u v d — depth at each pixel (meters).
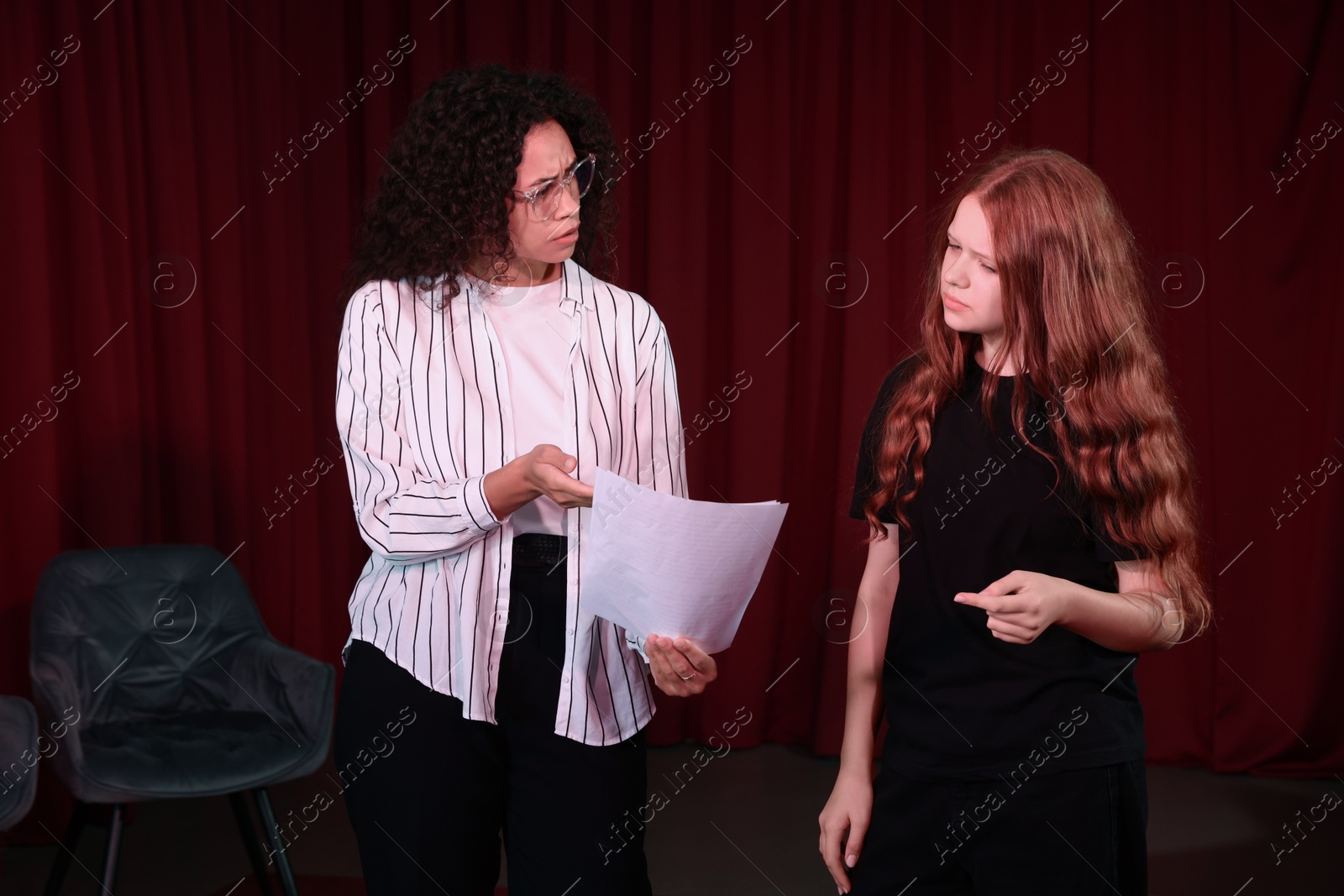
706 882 2.34
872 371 2.96
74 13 2.44
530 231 1.23
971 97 2.89
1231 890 2.31
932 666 1.15
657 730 3.13
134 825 2.59
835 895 2.29
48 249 2.42
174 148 2.66
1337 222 2.77
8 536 2.43
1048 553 1.11
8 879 2.32
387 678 1.23
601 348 1.30
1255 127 2.79
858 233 2.94
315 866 2.40
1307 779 2.87
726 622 1.17
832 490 3.05
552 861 1.26
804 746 3.14
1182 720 2.96
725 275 3.06
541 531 1.26
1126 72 2.85
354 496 1.26
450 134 1.20
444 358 1.25
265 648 2.27
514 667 1.25
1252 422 2.85
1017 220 1.07
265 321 2.91
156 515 2.69
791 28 2.93
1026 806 1.08
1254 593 2.87
